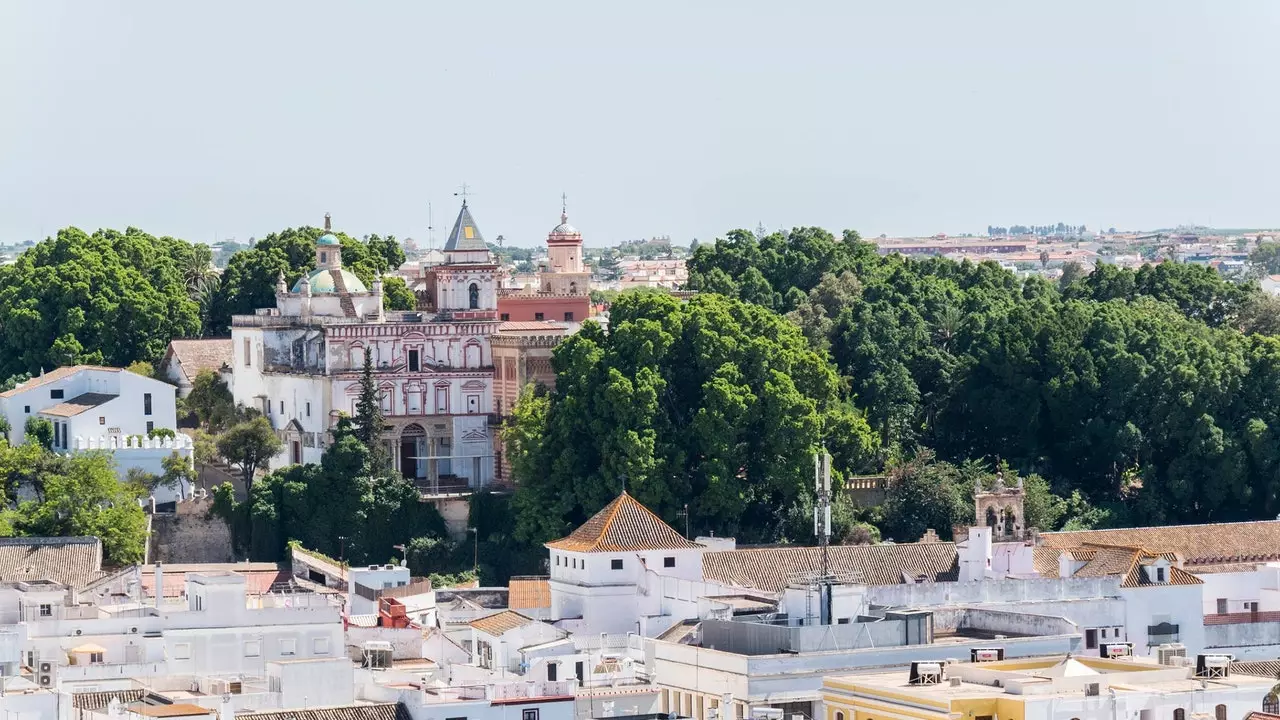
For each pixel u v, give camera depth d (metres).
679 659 198.25
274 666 191.00
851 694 176.00
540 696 187.12
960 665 182.50
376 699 190.00
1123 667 184.38
